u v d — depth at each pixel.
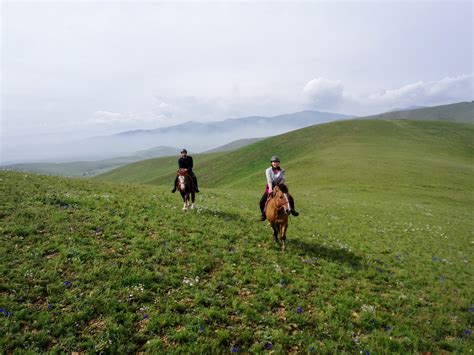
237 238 15.13
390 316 9.97
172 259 11.64
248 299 9.88
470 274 15.65
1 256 9.86
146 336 7.57
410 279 13.52
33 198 15.66
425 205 37.53
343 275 12.75
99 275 9.70
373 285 12.23
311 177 59.25
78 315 7.82
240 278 11.11
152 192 25.27
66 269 9.89
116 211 16.00
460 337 9.36
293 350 7.85
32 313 7.70
